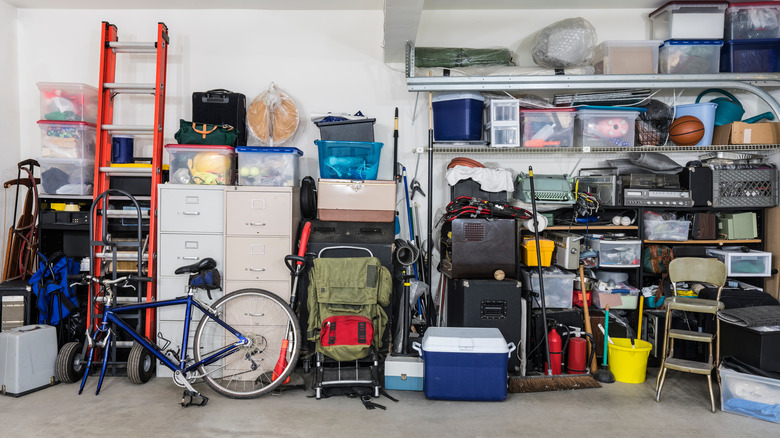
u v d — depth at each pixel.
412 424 2.87
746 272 3.92
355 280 3.35
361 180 3.71
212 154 3.66
